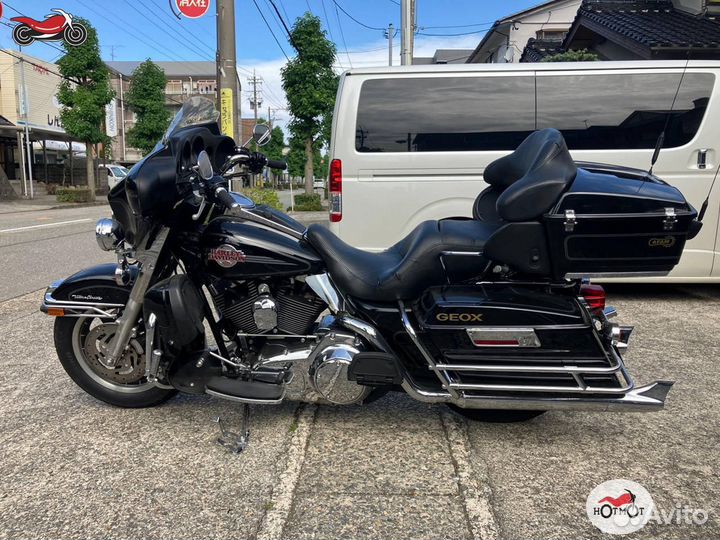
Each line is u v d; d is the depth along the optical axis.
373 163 5.17
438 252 2.64
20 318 4.98
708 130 5.04
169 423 3.01
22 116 25.81
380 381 2.62
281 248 2.71
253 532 2.15
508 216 2.46
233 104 8.75
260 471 2.55
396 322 2.71
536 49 15.16
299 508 2.30
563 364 2.51
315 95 17.28
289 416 3.08
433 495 2.38
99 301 3.02
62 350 3.11
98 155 31.75
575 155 5.09
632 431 2.94
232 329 2.96
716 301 5.37
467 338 2.53
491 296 2.56
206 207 2.94
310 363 2.70
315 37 17.31
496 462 2.65
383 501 2.34
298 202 17.88
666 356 3.95
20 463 2.62
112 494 2.39
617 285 6.07
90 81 23.59
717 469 2.58
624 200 2.40
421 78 5.12
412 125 5.14
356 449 2.76
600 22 10.21
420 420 3.06
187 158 2.81
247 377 2.81
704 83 5.03
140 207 2.63
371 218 5.23
